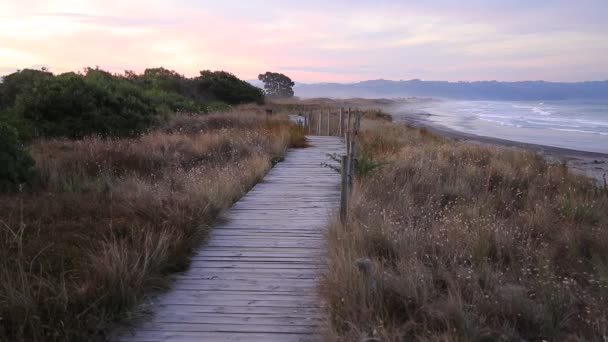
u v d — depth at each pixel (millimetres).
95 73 29406
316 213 8125
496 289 4793
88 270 4637
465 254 5848
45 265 4777
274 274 5445
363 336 3814
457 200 9125
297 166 13211
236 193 9227
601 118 69312
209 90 46281
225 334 4086
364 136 19578
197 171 10281
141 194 7777
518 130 46594
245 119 22109
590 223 8266
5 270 4328
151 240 5379
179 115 23172
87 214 6645
